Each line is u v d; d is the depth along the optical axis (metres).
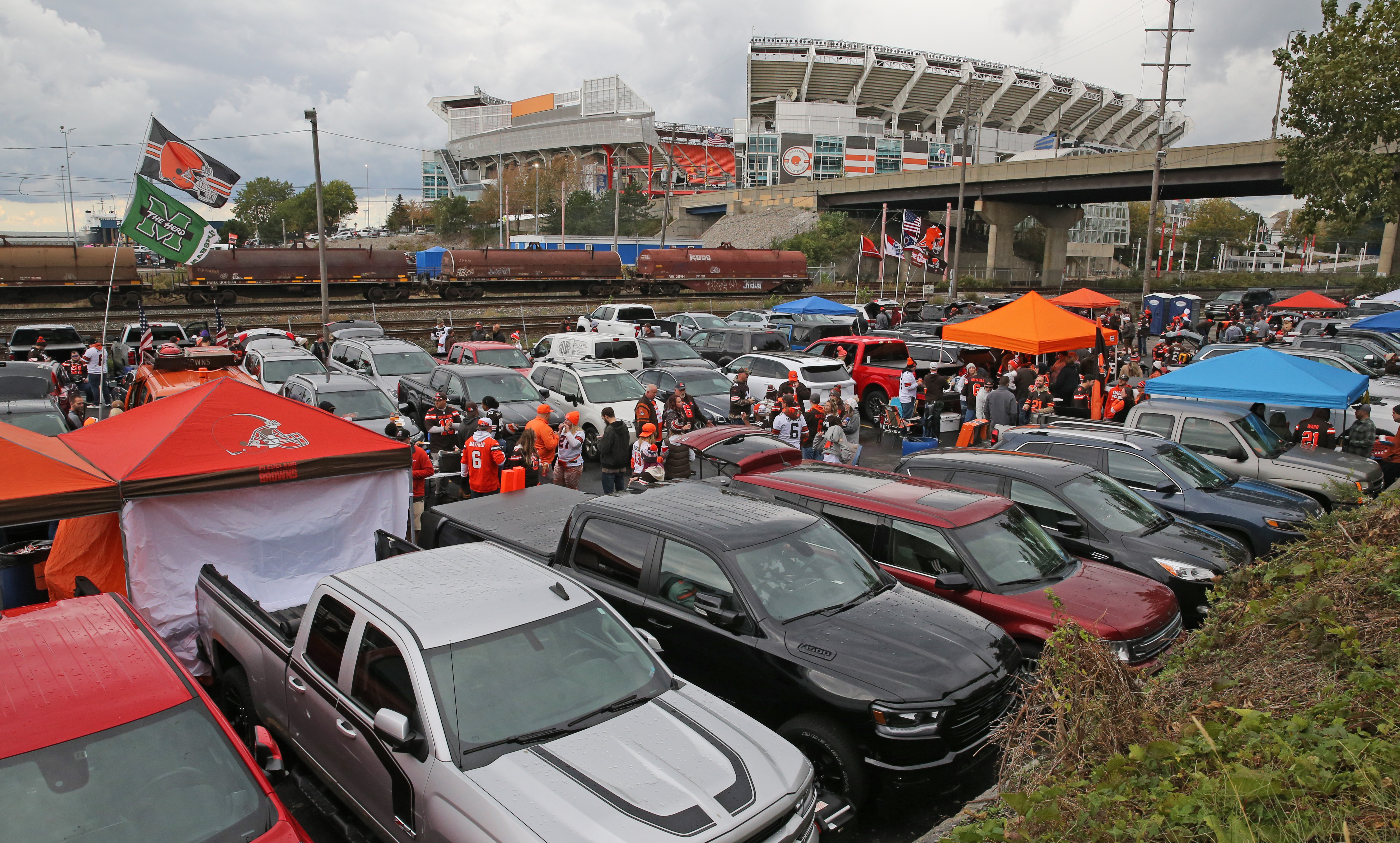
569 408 15.71
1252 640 5.50
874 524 7.03
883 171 127.81
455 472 12.23
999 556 6.73
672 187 140.00
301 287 39.00
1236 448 10.69
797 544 6.06
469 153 173.25
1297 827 3.14
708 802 3.69
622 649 4.76
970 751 5.09
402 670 4.29
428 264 46.12
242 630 5.81
